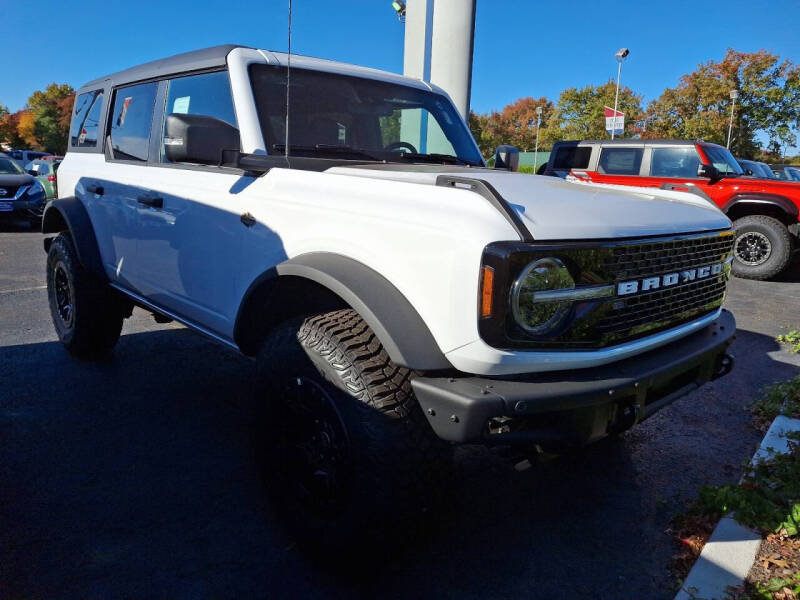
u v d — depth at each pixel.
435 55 7.22
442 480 2.07
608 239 2.07
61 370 4.29
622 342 2.20
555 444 2.03
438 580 2.28
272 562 2.35
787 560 2.38
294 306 2.61
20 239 10.99
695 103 52.59
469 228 1.88
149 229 3.34
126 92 3.87
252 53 2.98
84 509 2.65
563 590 2.24
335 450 2.10
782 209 9.00
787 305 7.31
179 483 2.88
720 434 3.60
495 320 1.84
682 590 2.22
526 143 89.81
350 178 2.31
